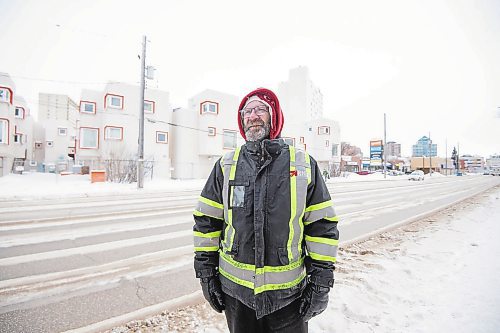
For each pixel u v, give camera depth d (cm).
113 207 1057
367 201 1354
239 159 183
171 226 754
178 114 2919
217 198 188
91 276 427
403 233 706
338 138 4600
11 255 514
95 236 649
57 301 350
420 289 365
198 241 189
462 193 1773
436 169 8844
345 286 378
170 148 3019
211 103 2950
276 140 179
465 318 291
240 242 168
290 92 8512
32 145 3984
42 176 2594
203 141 2922
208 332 283
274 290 162
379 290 364
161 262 489
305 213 176
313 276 169
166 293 376
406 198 1484
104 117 2497
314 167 182
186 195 1498
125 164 2303
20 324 301
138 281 412
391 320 294
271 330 169
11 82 2411
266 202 165
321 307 168
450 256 496
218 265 193
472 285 368
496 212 974
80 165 2977
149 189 1762
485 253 504
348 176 4828
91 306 339
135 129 2622
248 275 166
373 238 659
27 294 368
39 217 854
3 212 932
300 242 173
